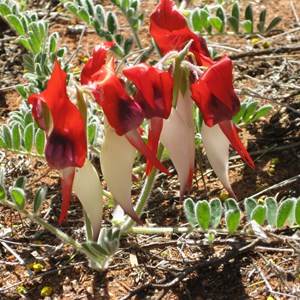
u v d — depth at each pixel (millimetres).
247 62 5266
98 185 2973
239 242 3680
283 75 5078
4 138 3748
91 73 2947
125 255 3736
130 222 3525
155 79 2791
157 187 4207
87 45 5723
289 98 4832
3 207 4105
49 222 4004
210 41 5645
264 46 5547
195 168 4328
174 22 3070
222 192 4180
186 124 3010
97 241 3207
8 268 3734
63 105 2668
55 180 4328
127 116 2770
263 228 3389
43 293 3562
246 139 4559
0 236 3904
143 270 3648
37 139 3727
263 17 4527
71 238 3588
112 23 4629
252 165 3100
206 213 3303
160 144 3316
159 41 3119
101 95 2750
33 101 2729
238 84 5078
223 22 4477
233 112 2879
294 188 4145
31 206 4117
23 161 4465
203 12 4422
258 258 3656
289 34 5645
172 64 2969
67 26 5957
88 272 3664
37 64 4336
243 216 3918
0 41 5680
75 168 2840
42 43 4551
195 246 3738
